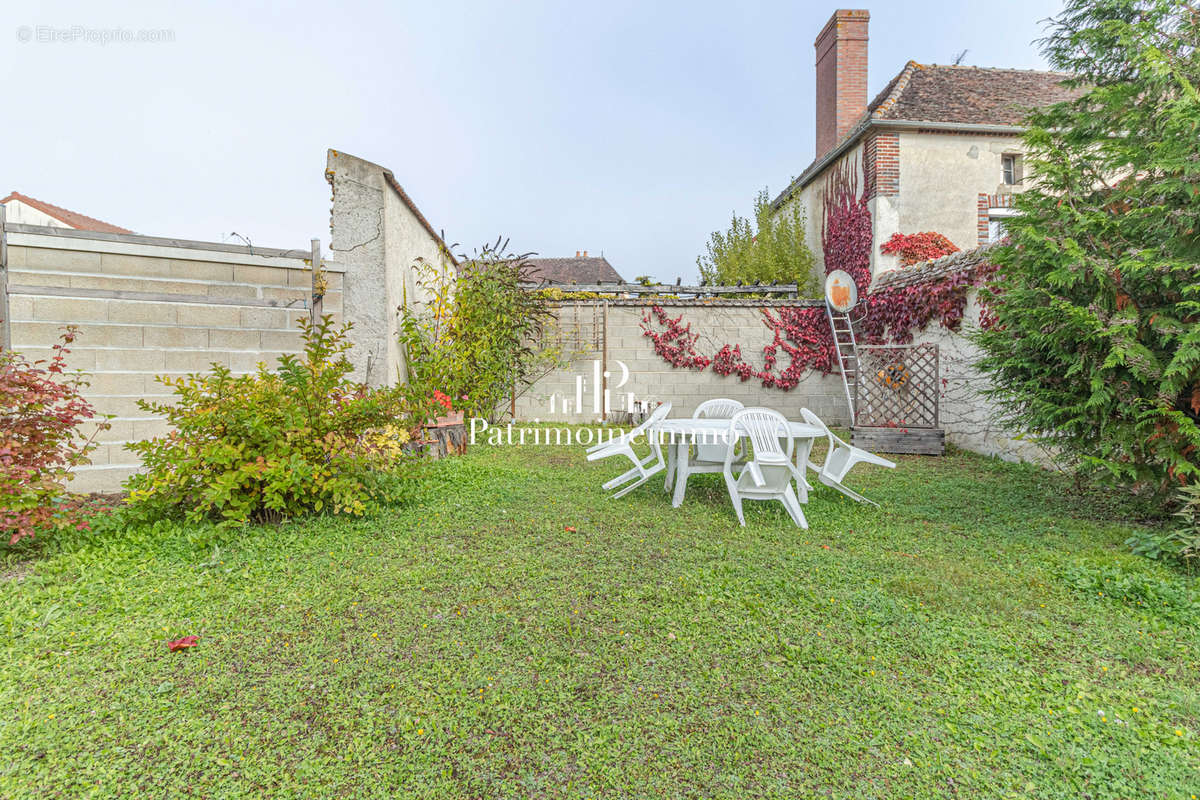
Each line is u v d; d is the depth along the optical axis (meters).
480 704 2.10
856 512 4.88
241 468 3.82
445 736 1.94
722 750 1.89
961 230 10.91
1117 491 5.29
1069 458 4.80
